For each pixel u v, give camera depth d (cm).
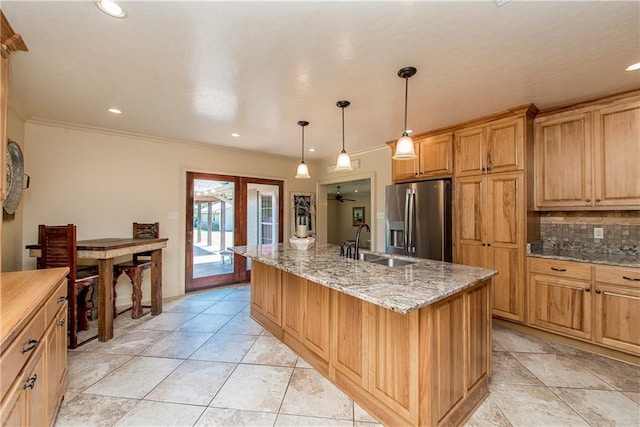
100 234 360
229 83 229
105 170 364
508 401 186
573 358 239
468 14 148
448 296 155
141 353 249
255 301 329
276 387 202
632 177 240
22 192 295
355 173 494
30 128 317
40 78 220
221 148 458
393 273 190
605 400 186
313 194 579
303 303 242
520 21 153
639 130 237
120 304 372
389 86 233
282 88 237
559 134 280
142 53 186
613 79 220
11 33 150
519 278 284
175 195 419
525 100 263
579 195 267
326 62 196
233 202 481
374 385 174
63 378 177
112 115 305
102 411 175
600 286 239
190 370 223
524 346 260
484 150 310
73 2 139
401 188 372
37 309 130
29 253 306
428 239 341
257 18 152
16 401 107
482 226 311
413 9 144
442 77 217
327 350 213
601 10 144
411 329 152
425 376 146
